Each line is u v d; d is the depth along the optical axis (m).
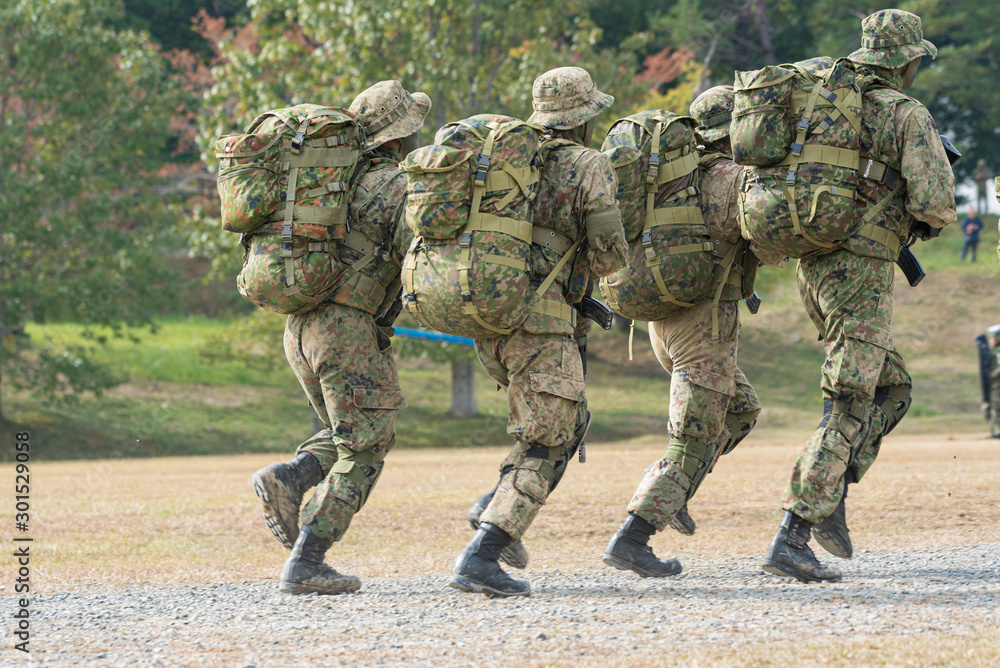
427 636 11.22
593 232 13.53
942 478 26.52
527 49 75.62
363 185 14.52
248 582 15.70
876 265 14.55
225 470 47.78
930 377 101.31
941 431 69.50
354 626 11.91
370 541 20.77
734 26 130.62
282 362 82.75
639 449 60.59
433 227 13.19
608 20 132.12
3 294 72.06
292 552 14.07
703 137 16.12
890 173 14.26
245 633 11.68
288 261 13.84
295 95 72.94
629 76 75.12
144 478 40.56
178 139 110.50
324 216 13.78
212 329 116.19
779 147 14.21
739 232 15.47
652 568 15.12
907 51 14.62
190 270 127.56
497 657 10.12
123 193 80.12
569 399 13.77
